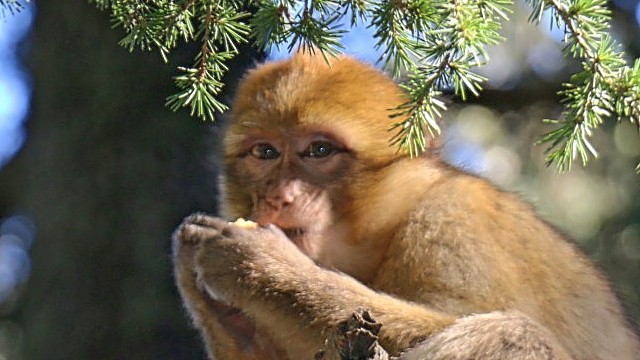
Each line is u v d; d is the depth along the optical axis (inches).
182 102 541.3
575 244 640.4
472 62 488.1
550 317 583.8
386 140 605.0
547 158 512.4
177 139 919.7
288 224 591.8
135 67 924.6
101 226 910.4
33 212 948.0
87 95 935.0
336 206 597.9
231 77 843.4
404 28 494.3
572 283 602.9
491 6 488.7
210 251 565.3
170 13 534.9
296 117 602.2
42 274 919.7
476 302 566.6
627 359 619.8
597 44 482.6
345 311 545.3
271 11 514.6
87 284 903.1
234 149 621.6
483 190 605.6
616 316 624.4
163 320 887.7
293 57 624.7
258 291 553.6
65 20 949.2
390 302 554.6
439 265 574.6
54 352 896.3
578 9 478.9
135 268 900.6
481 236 580.4
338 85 609.6
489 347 543.5
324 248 593.0
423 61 501.0
